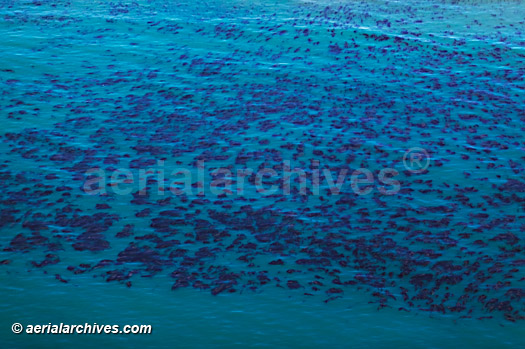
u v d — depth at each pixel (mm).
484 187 18922
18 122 22531
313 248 15984
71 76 26547
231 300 13961
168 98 24859
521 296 14070
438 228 16828
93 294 14031
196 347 12516
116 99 24688
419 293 14266
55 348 12367
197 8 34844
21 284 14289
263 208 17797
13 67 27000
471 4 36031
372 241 16250
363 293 14266
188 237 16391
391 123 23016
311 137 21938
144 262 15281
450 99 24938
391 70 27453
